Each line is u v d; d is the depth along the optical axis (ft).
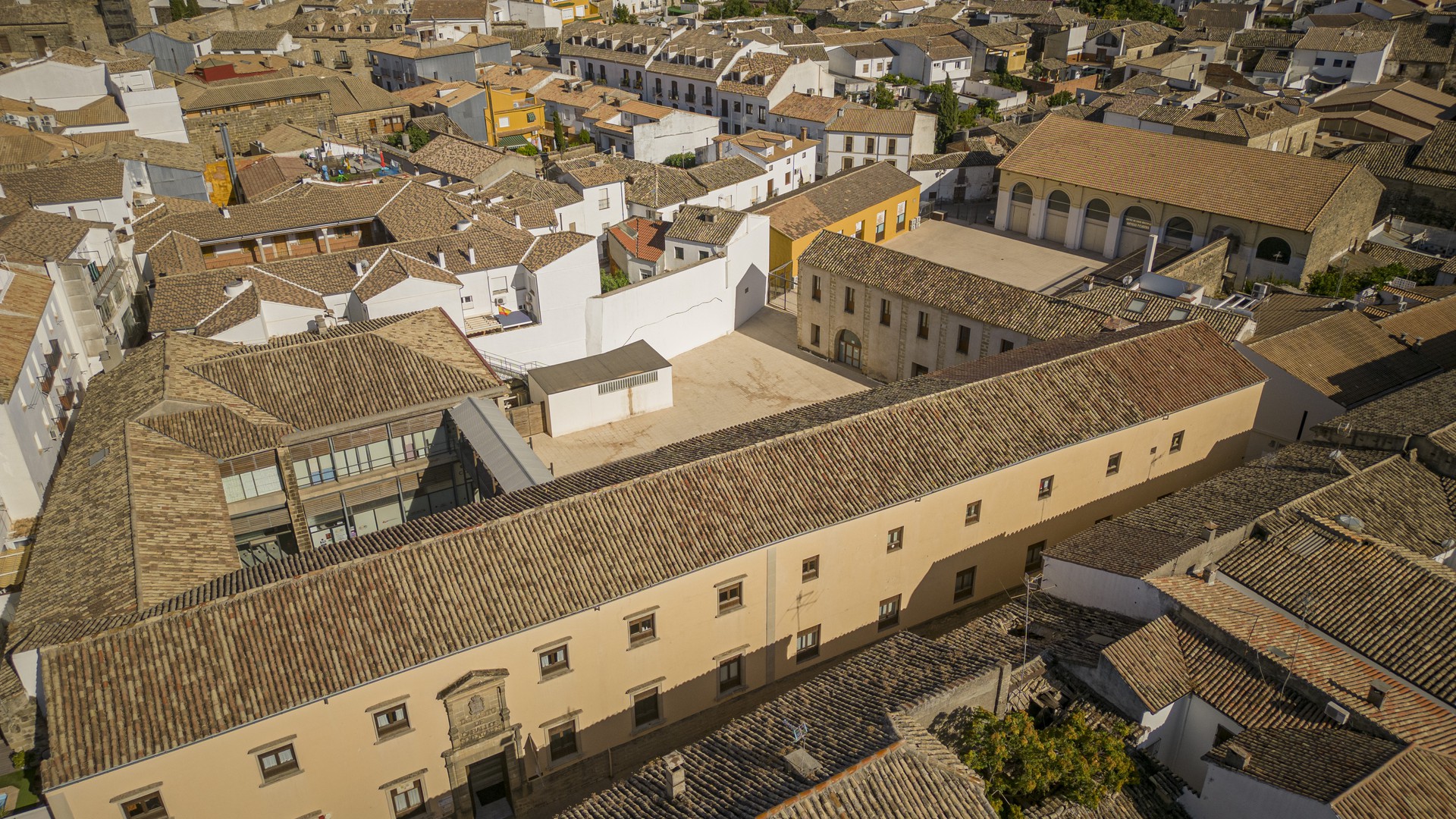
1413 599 108.99
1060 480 148.46
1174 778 100.22
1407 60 451.12
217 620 105.19
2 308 168.14
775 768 91.45
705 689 130.72
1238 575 117.39
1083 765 94.02
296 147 345.92
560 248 227.81
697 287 251.80
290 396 162.61
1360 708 96.27
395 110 405.18
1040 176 305.94
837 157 370.73
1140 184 286.25
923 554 140.15
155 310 196.34
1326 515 125.90
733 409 225.35
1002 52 503.20
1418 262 267.18
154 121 337.11
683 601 121.80
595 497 123.54
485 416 164.04
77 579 122.31
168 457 148.25
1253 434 184.75
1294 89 437.99
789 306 280.92
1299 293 228.22
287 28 528.22
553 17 593.42
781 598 129.80
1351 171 260.42
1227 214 266.16
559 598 112.98
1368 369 181.27
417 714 109.81
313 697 101.30
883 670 109.81
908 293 217.56
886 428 140.56
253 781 102.89
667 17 625.41
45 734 118.93
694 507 125.29
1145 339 166.09
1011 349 200.54
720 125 420.77
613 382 215.51
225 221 247.91
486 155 326.85
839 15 590.96
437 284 211.20
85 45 438.81
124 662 100.48
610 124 389.19
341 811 110.52
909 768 88.94
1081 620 118.42
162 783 97.60
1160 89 410.93
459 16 534.37
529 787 121.29
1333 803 84.33
